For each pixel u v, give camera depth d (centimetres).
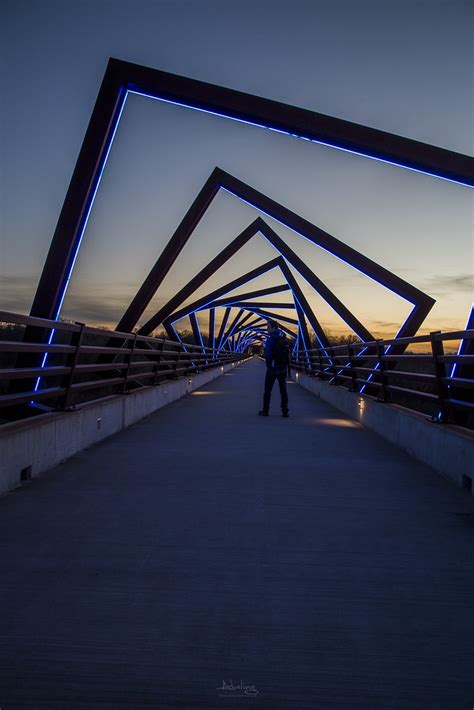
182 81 870
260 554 354
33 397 600
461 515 446
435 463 618
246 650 238
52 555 346
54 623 259
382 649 241
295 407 1381
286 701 204
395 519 434
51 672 219
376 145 819
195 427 966
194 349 1966
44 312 798
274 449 748
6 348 518
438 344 657
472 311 736
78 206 821
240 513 444
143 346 1270
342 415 1205
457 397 657
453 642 248
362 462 665
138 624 260
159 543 371
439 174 826
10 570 321
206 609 276
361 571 328
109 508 452
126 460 657
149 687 210
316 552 359
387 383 926
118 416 902
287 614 272
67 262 813
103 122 851
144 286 1266
